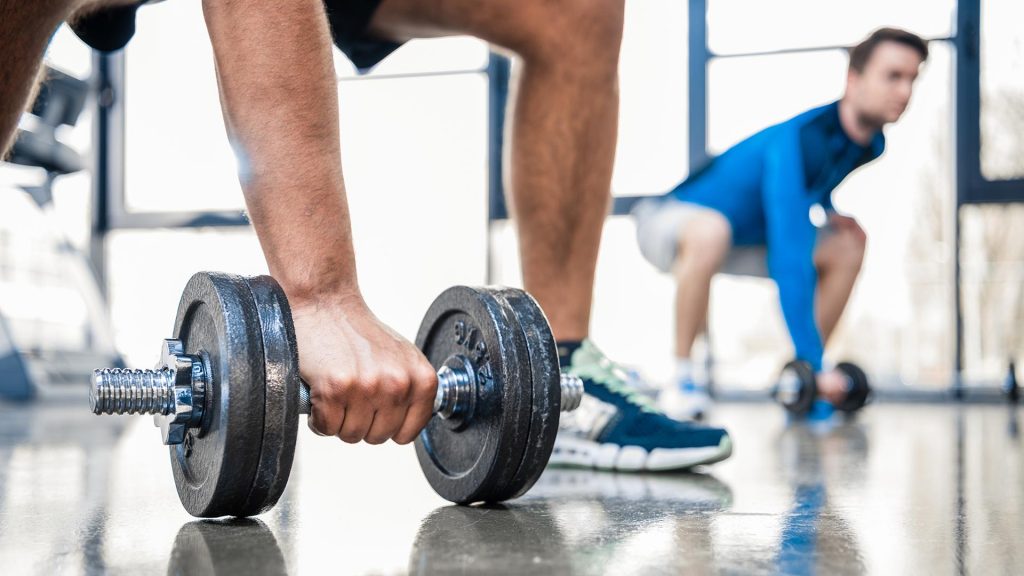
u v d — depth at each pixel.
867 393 3.22
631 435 1.30
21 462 1.46
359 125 4.71
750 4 4.64
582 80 1.28
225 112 0.87
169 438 0.79
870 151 3.08
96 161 4.97
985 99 4.54
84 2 0.96
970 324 4.52
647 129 4.66
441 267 4.68
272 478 0.76
